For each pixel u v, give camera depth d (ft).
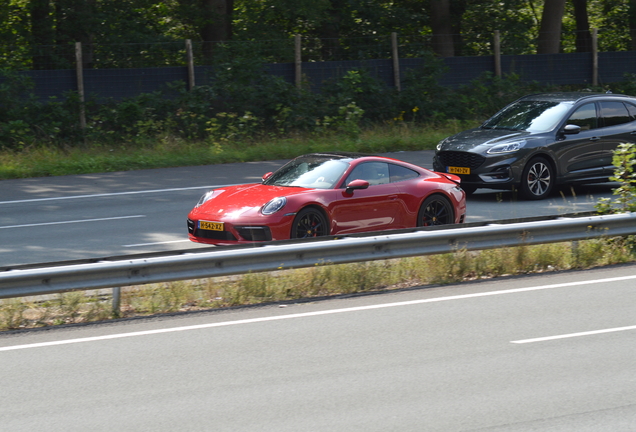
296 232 72.28
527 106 113.70
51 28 205.05
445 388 39.68
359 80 179.73
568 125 106.32
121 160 139.23
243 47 182.19
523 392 39.01
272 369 42.91
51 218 94.63
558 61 211.61
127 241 81.20
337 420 35.68
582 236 71.72
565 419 35.58
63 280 54.44
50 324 53.78
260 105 171.94
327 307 56.70
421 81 189.47
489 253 69.31
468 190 111.86
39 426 35.53
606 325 50.80
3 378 42.06
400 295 60.13
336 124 172.04
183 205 103.81
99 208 101.45
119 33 198.08
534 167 105.50
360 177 78.02
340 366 43.27
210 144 157.38
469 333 49.29
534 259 69.05
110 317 55.52
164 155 145.79
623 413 36.24
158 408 37.47
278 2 222.69
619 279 64.08
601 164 110.11
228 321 53.11
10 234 85.15
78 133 157.38
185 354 45.78
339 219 75.05
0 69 159.94
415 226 80.48
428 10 264.52
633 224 74.64
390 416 36.09
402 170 81.30
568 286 61.98
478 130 112.06
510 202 104.94
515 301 57.41
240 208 72.54
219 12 226.58
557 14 239.09
